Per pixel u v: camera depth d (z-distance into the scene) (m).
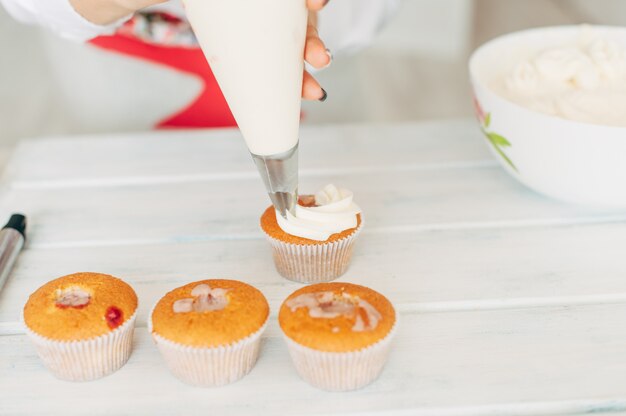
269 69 0.52
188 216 0.75
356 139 0.88
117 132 1.23
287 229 0.63
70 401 0.55
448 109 2.04
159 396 0.55
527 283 0.65
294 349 0.54
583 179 0.69
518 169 0.73
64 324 0.55
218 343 0.53
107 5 0.73
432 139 0.88
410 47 2.02
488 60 0.79
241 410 0.54
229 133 0.91
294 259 0.63
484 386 0.55
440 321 0.61
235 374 0.56
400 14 1.95
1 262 0.66
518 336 0.59
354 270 0.67
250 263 0.68
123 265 0.68
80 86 1.19
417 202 0.76
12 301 0.64
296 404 0.54
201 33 0.52
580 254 0.68
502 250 0.69
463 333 0.60
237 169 0.83
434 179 0.80
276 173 0.58
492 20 2.51
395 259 0.68
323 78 1.25
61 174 0.83
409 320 0.61
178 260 0.68
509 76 0.78
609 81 0.75
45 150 0.88
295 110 0.55
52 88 1.87
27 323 0.55
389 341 0.54
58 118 1.75
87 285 0.58
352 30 1.02
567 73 0.75
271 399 0.55
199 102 1.18
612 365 0.57
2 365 0.58
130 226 0.74
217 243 0.71
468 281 0.65
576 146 0.67
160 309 0.56
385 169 0.82
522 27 2.40
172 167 0.84
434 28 1.97
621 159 0.66
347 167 0.82
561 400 0.54
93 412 0.54
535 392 0.55
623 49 0.76
